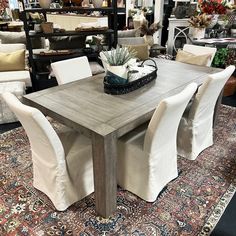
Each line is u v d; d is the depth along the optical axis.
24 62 3.84
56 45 4.16
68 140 1.91
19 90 3.08
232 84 3.75
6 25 6.04
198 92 2.09
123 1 6.21
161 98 1.93
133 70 2.12
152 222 1.78
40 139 1.62
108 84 2.00
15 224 1.77
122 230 1.72
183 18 4.45
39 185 2.01
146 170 1.83
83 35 4.07
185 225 1.76
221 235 1.69
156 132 1.66
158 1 5.35
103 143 1.48
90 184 1.98
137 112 1.71
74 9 3.68
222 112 3.40
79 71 2.63
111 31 4.08
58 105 1.84
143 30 4.66
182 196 2.00
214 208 1.89
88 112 1.72
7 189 2.08
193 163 2.38
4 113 3.10
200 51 3.18
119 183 2.08
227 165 2.35
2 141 2.78
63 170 1.74
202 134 2.40
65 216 1.83
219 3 3.79
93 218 1.81
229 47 3.79
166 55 4.66
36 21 3.77
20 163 2.41
